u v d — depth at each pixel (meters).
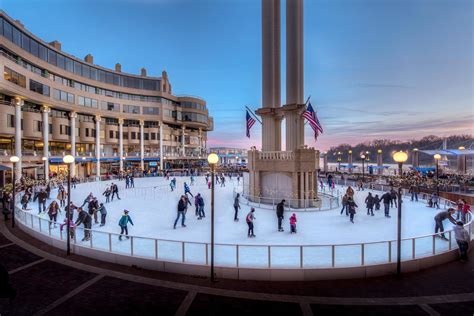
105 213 15.79
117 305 7.39
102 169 62.47
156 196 27.80
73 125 52.66
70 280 8.91
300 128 24.59
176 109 78.88
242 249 9.41
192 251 9.62
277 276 8.86
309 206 21.73
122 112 65.00
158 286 8.48
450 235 10.53
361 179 39.97
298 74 24.53
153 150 75.50
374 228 14.96
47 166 44.59
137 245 10.22
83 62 56.09
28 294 7.99
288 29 24.42
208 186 34.38
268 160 23.45
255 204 22.83
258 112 26.97
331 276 8.91
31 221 14.30
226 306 7.32
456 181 30.67
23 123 41.84
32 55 41.94
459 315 6.82
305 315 6.86
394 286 8.38
